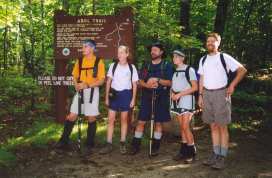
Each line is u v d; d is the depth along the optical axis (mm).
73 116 5449
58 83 6477
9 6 7547
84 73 5395
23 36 9188
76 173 4719
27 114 7023
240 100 8977
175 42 7656
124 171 4789
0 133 6039
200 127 6863
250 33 13438
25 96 8023
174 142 6027
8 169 4777
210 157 4977
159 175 4652
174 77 4992
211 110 4727
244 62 13430
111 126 5426
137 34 7531
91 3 8344
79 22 6453
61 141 5445
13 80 8367
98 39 6426
